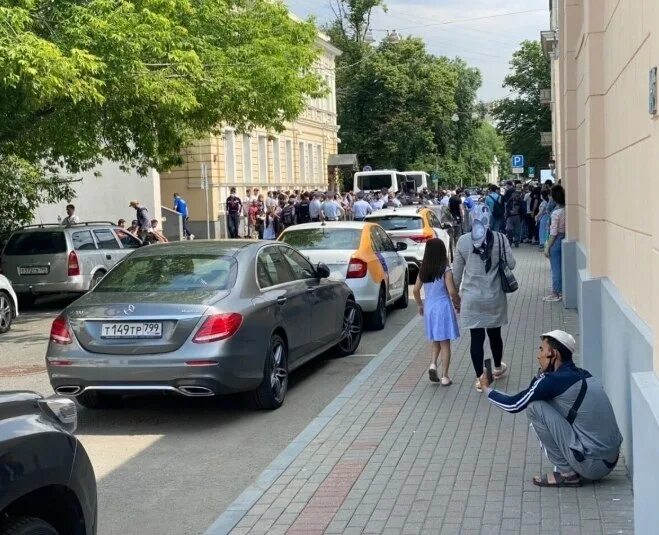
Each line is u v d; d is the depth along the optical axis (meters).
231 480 6.49
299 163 51.75
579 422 5.74
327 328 10.16
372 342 12.31
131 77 15.61
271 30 23.23
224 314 7.74
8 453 3.50
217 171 39.84
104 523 5.65
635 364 5.47
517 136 67.44
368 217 19.39
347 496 5.84
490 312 8.71
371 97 66.06
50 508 3.90
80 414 8.59
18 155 18.89
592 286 8.09
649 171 5.28
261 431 7.82
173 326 7.64
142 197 33.44
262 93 20.16
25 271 17.33
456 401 8.40
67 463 3.84
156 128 19.06
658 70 4.25
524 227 31.53
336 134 60.06
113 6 15.49
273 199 34.97
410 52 66.62
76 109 16.25
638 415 4.26
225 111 20.06
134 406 8.87
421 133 65.50
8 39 12.88
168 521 5.68
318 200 31.16
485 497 5.68
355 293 12.74
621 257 6.94
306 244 13.23
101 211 31.84
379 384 9.28
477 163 81.38
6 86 13.22
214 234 39.62
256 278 8.55
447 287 9.07
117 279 8.52
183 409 8.70
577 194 14.54
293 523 5.40
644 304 5.56
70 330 7.88
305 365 10.75
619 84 6.93
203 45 19.20
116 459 7.09
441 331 9.04
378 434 7.33
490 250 8.68
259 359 8.11
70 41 14.77
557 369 5.96
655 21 4.37
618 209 7.12
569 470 5.78
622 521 5.14
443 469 6.32
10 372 11.06
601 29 8.34
